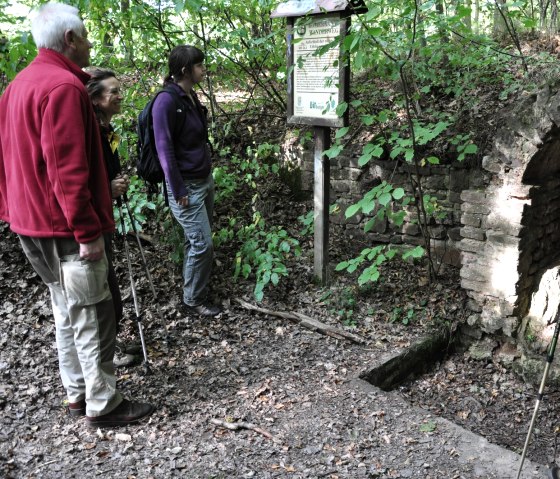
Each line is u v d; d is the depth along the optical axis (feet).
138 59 18.98
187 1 15.70
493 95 17.56
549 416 13.46
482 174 15.56
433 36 15.40
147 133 13.09
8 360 11.66
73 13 8.91
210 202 14.33
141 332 11.65
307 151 19.38
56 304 9.82
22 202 8.86
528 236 14.89
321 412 10.83
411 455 9.69
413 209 17.19
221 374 11.99
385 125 17.98
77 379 10.09
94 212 8.70
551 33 22.29
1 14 15.93
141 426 10.10
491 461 9.62
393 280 16.56
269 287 15.60
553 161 15.05
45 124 8.15
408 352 13.74
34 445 9.43
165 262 15.84
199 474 8.91
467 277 15.55
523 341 15.03
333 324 14.39
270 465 9.21
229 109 21.85
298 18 14.34
